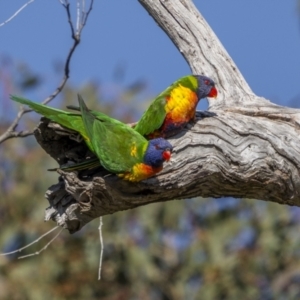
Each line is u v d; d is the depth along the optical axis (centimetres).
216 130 933
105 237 1675
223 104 1054
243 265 1702
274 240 1702
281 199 968
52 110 909
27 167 1691
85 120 890
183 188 910
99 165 905
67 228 920
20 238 1683
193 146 916
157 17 1145
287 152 937
